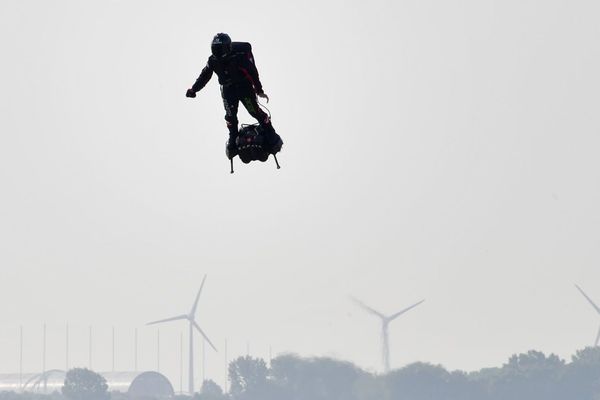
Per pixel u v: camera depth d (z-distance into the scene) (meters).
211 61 97.62
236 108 99.00
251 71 97.38
